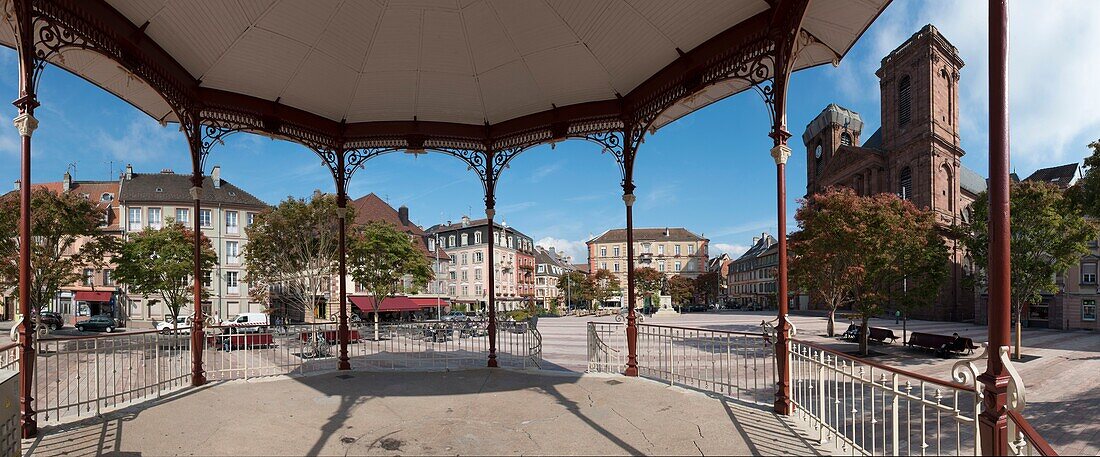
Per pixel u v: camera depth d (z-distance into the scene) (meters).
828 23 5.60
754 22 5.69
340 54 6.78
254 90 7.35
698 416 5.27
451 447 4.44
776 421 5.09
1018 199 17.80
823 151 58.38
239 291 40.34
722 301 92.62
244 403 5.91
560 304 69.38
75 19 5.01
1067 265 17.36
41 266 19.11
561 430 4.87
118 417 5.34
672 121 8.44
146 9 5.42
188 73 6.75
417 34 6.57
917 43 40.53
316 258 21.34
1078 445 7.56
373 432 4.86
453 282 65.94
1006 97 2.81
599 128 8.09
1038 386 12.27
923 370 14.08
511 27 6.46
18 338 4.70
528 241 80.06
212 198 40.62
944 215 39.28
